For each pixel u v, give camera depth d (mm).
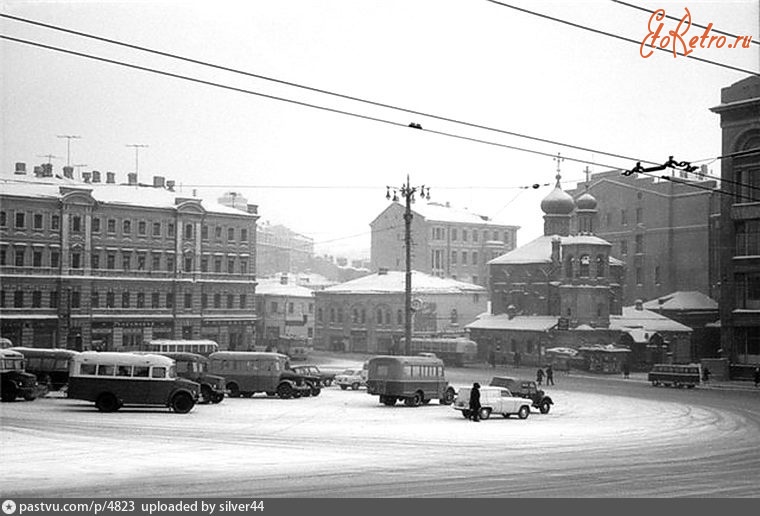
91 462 25453
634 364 96062
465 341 101500
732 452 30531
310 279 164875
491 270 112562
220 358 55125
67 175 97750
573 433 36906
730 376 80062
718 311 101375
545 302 105438
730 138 80375
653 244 112375
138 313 94938
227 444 30250
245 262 105125
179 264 98312
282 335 124688
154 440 31031
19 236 86562
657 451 30594
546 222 112125
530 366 102000
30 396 48219
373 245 150625
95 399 42062
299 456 27359
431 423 40156
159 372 42531
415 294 117375
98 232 92500
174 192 101938
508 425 40125
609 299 99875
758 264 78750
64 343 88875
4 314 85250
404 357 50719
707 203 106875
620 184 116750
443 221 143500
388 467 25188
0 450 27891
